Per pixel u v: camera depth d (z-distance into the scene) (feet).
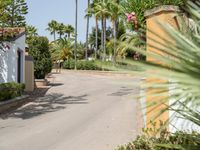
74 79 132.16
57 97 78.43
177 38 7.73
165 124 10.02
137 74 7.44
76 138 37.35
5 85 67.00
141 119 43.34
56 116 53.78
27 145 35.50
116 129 40.52
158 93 7.43
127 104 61.82
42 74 106.93
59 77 145.07
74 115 53.78
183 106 9.29
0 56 76.59
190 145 10.60
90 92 85.97
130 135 36.76
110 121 46.37
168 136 17.52
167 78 7.14
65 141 36.37
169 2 24.52
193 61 7.22
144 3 27.63
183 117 9.89
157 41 7.88
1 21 66.08
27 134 41.01
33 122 49.34
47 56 107.45
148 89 7.61
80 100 72.28
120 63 7.89
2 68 76.43
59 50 249.96
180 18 9.45
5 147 35.01
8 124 48.55
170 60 7.41
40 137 39.01
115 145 32.96
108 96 76.07
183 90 7.07
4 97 63.67
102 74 159.22
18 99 69.15
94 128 42.24
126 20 24.17
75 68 201.26
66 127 44.24
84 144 34.40
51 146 34.58
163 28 7.94
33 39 107.45
